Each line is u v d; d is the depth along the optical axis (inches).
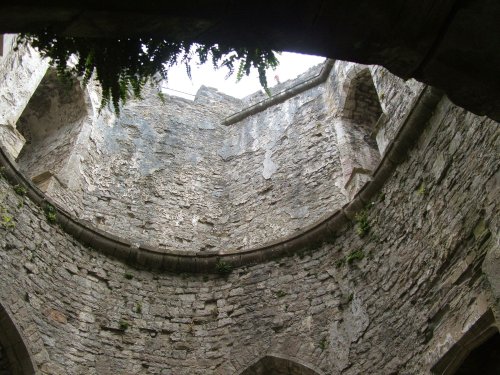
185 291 360.8
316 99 581.3
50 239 329.1
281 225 459.5
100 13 105.9
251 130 607.5
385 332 271.4
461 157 250.1
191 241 477.4
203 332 337.1
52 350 283.1
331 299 319.9
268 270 362.3
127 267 360.8
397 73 131.2
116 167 514.0
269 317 332.2
